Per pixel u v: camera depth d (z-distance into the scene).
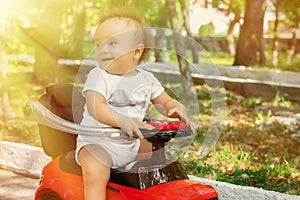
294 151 7.79
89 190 3.62
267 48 31.53
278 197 4.76
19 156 6.15
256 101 12.66
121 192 3.67
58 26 13.48
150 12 24.98
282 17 30.11
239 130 9.13
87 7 22.70
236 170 6.17
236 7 21.58
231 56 27.91
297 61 27.02
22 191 5.54
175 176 3.78
